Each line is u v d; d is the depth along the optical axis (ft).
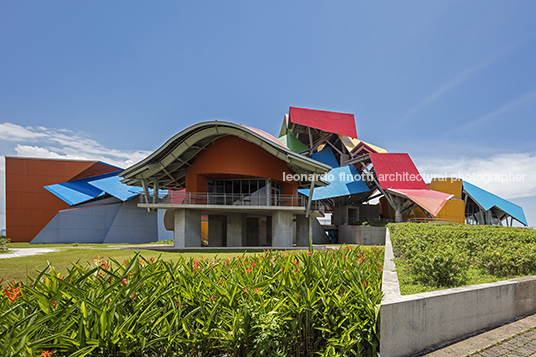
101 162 139.54
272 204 89.45
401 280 19.76
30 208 127.03
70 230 120.26
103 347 8.30
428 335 13.75
